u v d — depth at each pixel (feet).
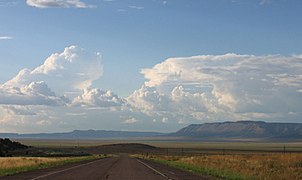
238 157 247.29
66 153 529.04
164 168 179.01
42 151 563.89
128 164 222.48
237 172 132.57
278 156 220.02
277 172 132.57
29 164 197.36
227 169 148.66
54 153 513.86
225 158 244.01
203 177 123.34
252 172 132.26
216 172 138.72
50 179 112.98
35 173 139.95
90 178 117.29
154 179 115.14
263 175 119.85
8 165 179.22
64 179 113.09
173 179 115.34
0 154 415.44
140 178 118.73
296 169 146.92
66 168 176.45
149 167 187.93
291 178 110.73
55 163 225.97
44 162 226.99
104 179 113.91
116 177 122.01
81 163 237.04
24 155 452.76
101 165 208.64
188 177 123.34
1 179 112.57
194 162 222.69
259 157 229.45
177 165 206.49
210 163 198.39
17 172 145.69
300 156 198.18
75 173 140.26
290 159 186.80
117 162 254.47
